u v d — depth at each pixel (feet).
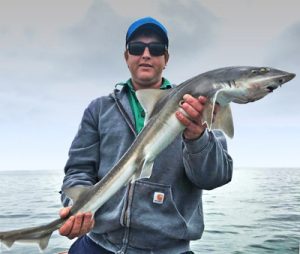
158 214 2.88
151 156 2.61
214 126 2.47
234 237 10.70
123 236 2.90
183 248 2.96
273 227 12.60
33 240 2.79
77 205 2.76
